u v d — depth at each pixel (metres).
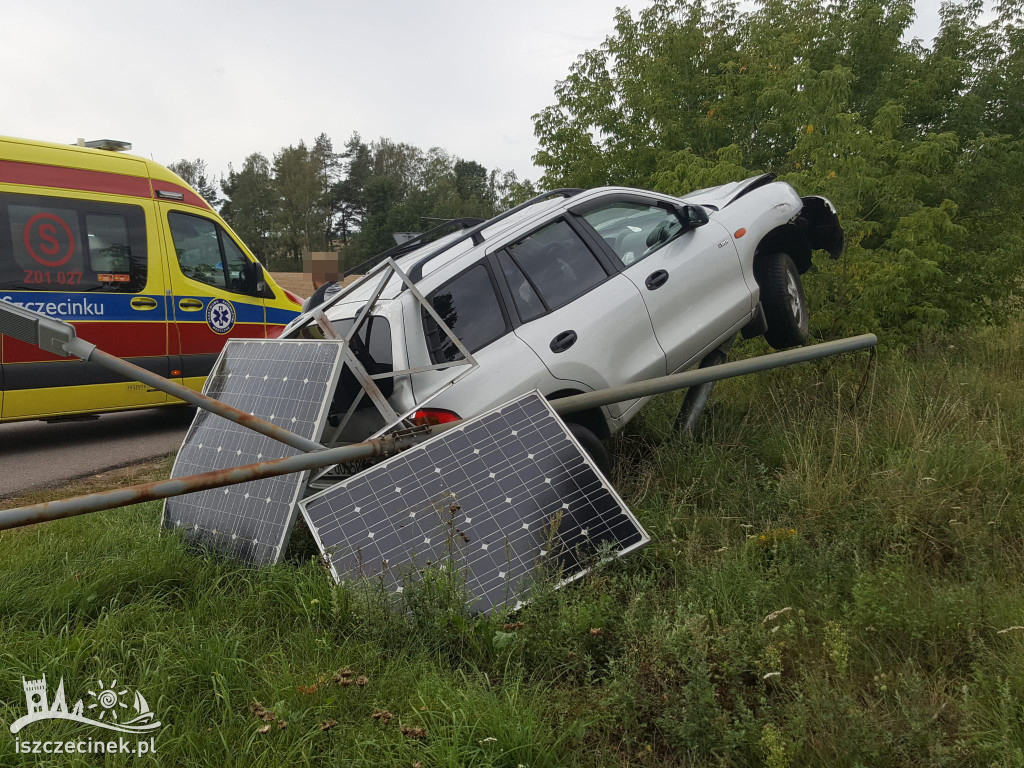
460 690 3.08
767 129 10.12
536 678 3.34
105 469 7.30
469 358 4.70
